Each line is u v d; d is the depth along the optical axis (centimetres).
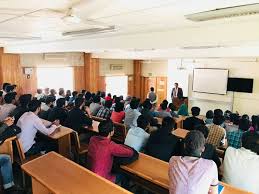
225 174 212
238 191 185
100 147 226
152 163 238
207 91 952
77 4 213
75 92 665
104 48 467
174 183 151
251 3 200
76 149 360
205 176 145
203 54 594
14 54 749
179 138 300
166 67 1120
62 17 232
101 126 232
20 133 314
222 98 923
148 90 1191
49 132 328
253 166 200
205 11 229
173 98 940
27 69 785
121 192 169
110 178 236
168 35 367
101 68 1011
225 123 435
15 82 761
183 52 632
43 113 456
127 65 1146
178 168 152
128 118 430
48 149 346
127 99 674
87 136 402
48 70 848
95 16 264
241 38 292
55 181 183
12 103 441
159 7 220
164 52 671
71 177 190
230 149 217
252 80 841
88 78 955
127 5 215
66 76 901
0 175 290
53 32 412
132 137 294
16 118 352
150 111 511
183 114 657
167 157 271
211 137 332
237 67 876
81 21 239
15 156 320
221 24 307
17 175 343
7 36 461
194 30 335
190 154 157
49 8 230
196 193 143
